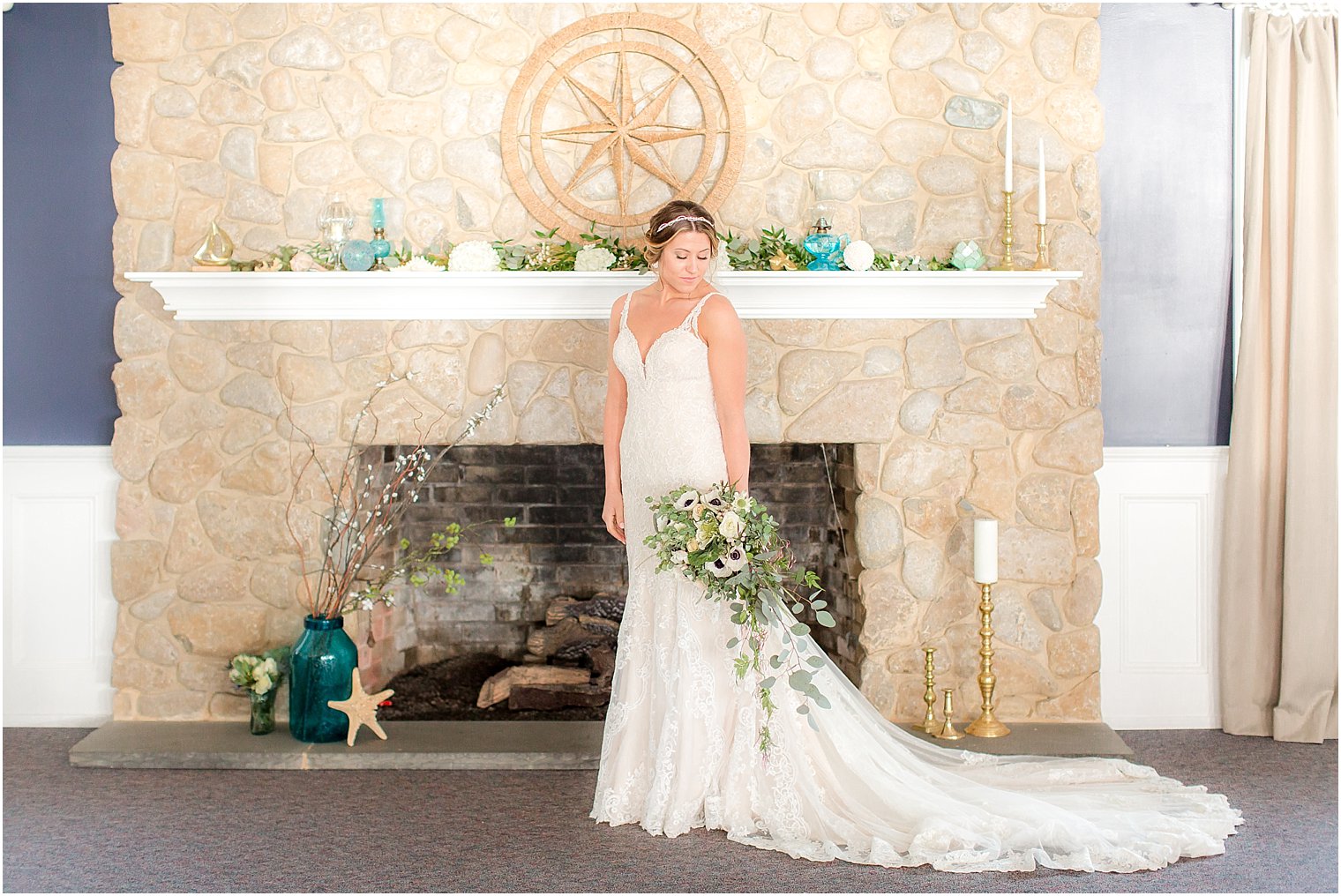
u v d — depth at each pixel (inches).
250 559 144.7
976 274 136.6
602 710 150.4
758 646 109.2
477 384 143.7
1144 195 147.4
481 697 152.6
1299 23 140.2
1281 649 142.7
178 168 145.1
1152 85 146.6
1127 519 148.7
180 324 144.1
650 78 145.6
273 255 144.6
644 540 110.9
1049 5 143.0
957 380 143.8
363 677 148.7
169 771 129.7
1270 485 142.7
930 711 139.6
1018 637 144.9
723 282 136.4
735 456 114.7
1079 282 143.8
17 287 147.8
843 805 110.2
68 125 146.5
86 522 148.6
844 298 140.3
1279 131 140.1
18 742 141.4
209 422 144.4
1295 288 139.1
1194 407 148.8
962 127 144.6
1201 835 104.6
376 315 142.5
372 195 145.9
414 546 172.1
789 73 144.6
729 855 104.7
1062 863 100.0
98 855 104.3
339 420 144.3
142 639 145.1
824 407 142.9
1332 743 140.7
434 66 145.2
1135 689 149.4
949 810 106.3
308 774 128.0
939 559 144.1
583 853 105.1
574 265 140.6
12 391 148.6
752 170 145.3
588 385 143.4
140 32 143.6
